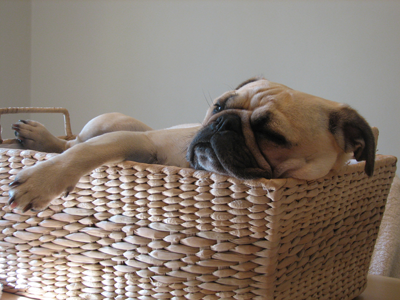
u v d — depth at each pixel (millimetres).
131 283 1036
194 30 3104
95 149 1062
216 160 1041
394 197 1936
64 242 1081
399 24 2547
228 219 892
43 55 3525
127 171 966
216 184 886
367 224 1322
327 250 1137
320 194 1027
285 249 941
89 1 3359
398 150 2633
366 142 1116
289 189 881
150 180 947
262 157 1098
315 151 1100
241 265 915
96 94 3453
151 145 1354
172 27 3162
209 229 916
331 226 1128
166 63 3217
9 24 3207
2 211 1144
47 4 3449
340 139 1146
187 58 3150
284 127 1076
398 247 1843
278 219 871
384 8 2574
